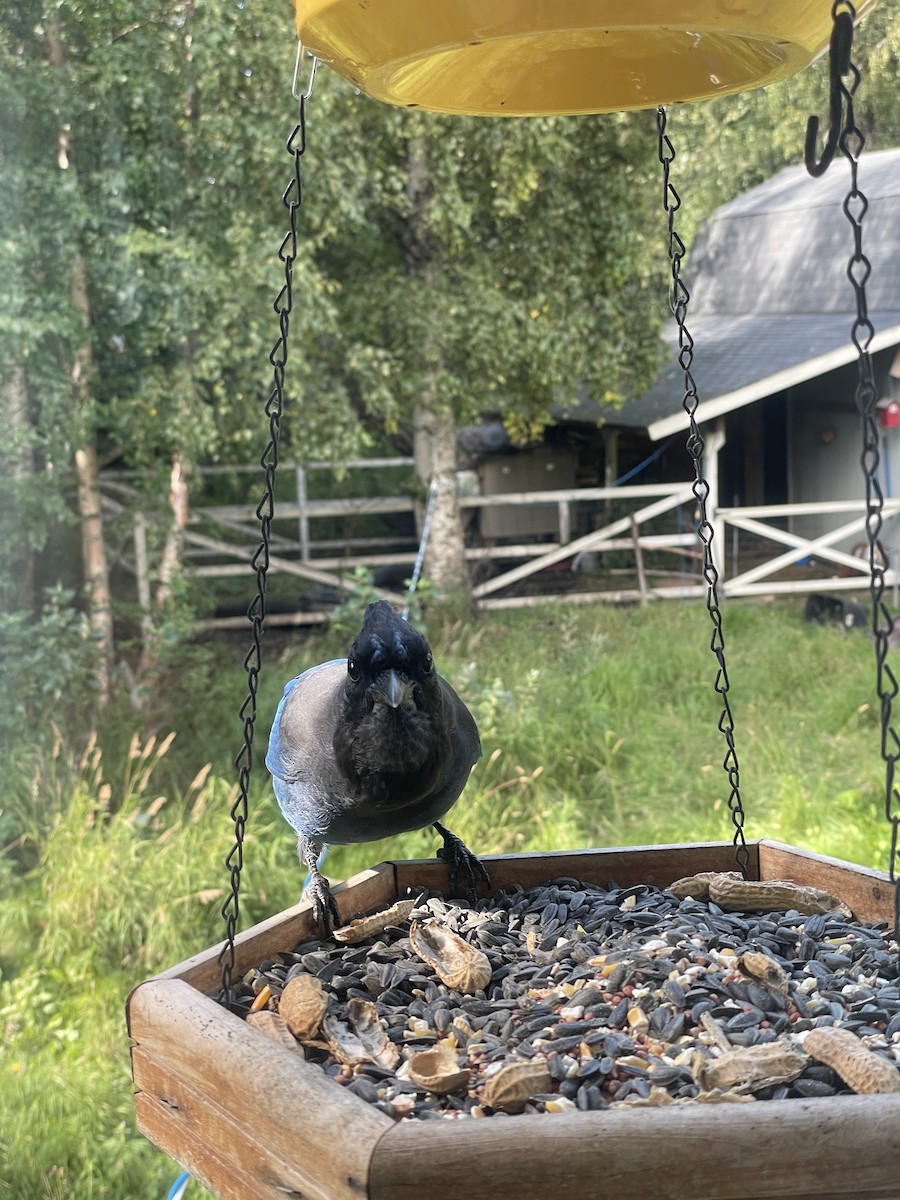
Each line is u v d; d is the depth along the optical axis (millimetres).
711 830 1199
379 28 325
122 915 1055
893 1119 301
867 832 1146
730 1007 411
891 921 480
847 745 1454
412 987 442
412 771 469
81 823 1144
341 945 481
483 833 1210
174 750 1457
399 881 527
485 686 1494
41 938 1076
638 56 385
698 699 1638
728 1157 297
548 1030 403
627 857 537
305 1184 319
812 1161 298
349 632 1766
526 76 389
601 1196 296
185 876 1096
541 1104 357
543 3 300
